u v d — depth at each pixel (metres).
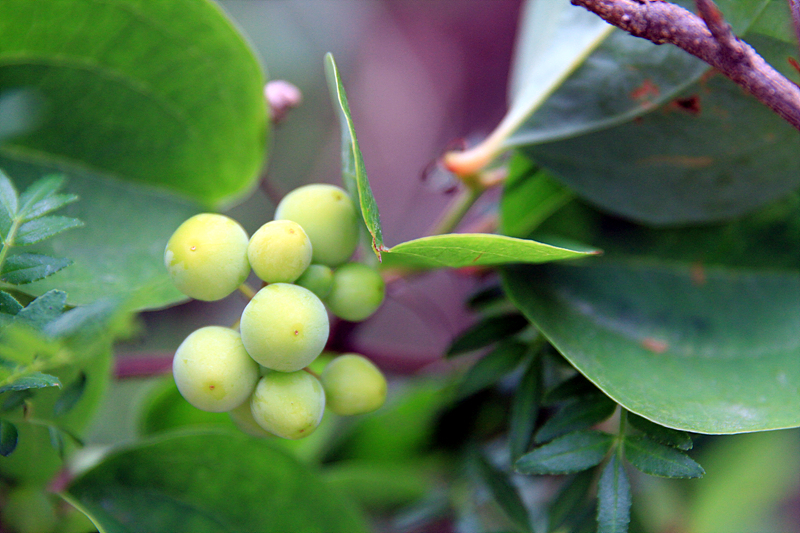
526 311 0.26
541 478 0.28
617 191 0.27
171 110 0.27
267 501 0.27
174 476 0.27
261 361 0.24
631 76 0.26
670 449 0.25
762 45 0.25
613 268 0.27
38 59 0.26
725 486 0.28
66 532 0.27
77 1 0.26
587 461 0.25
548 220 0.28
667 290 0.27
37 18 0.26
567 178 0.27
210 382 0.24
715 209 0.27
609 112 0.27
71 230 0.27
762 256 0.27
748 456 0.28
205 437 0.27
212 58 0.27
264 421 0.24
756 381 0.26
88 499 0.27
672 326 0.27
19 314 0.24
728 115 0.26
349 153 0.25
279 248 0.24
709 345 0.26
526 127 0.27
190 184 0.28
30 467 0.27
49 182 0.25
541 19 0.28
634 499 0.28
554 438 0.25
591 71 0.27
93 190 0.28
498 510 0.28
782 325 0.27
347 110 0.24
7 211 0.25
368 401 0.25
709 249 0.27
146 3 0.26
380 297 0.25
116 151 0.28
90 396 0.27
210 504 0.27
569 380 0.26
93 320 0.24
